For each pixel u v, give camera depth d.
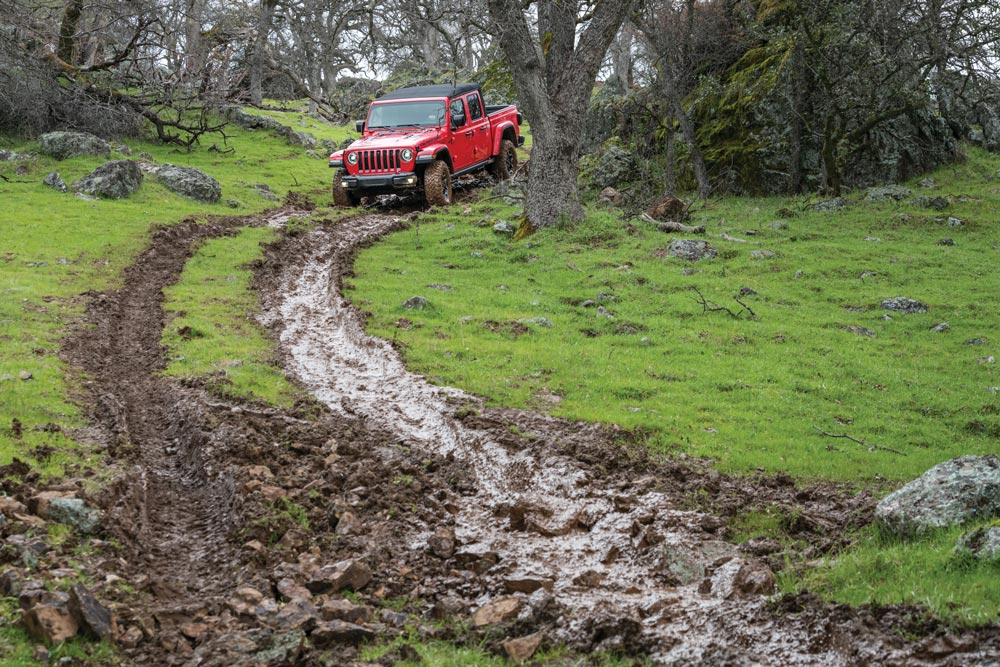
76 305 14.79
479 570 6.98
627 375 12.93
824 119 28.78
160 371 12.11
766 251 21.55
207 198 26.72
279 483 8.37
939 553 5.64
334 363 13.27
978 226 24.02
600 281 18.91
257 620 5.71
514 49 22.52
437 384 11.91
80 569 6.19
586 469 8.95
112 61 35.28
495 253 21.61
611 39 23.00
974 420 11.70
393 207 28.66
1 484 7.38
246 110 44.94
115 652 5.28
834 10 26.94
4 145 30.64
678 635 5.61
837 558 6.25
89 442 9.20
